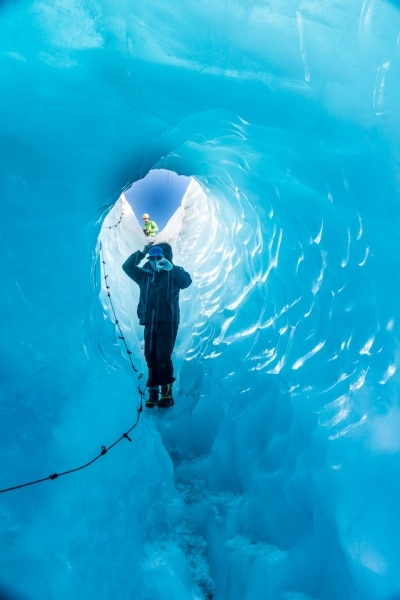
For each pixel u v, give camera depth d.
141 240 6.68
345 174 2.98
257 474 3.33
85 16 2.65
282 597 2.70
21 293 2.82
